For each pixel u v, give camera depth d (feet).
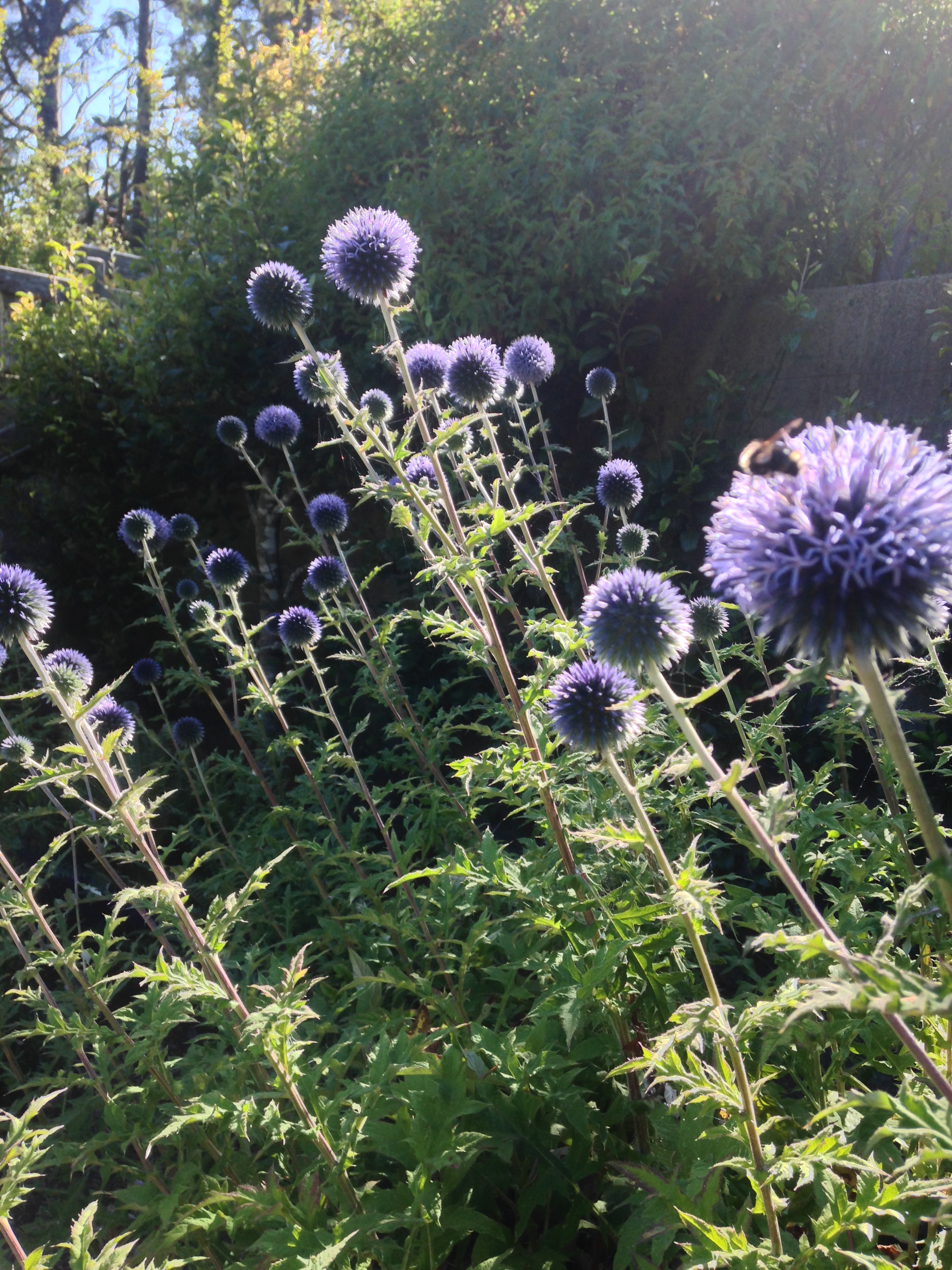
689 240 23.63
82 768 10.42
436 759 15.55
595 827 8.11
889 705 5.13
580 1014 9.16
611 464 17.24
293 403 28.55
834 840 11.82
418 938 12.96
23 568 29.71
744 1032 6.87
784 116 22.75
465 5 25.72
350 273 12.03
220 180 30.83
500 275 23.90
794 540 5.28
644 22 23.71
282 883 19.06
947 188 25.25
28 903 11.06
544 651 15.23
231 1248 10.91
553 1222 10.74
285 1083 9.37
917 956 11.78
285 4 46.68
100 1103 12.85
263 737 21.30
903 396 22.20
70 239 50.14
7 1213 8.31
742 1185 9.59
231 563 19.12
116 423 30.99
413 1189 8.76
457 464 14.65
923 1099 5.11
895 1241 9.17
